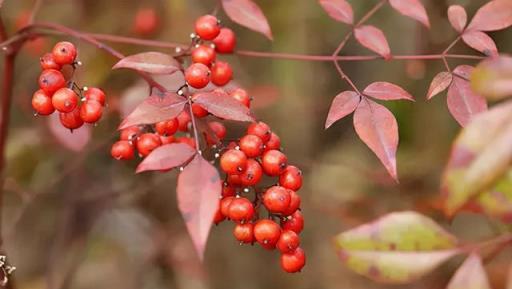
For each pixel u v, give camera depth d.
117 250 0.92
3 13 0.78
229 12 0.62
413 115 0.88
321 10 0.88
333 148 0.97
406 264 0.53
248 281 0.91
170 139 0.58
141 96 0.71
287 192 0.55
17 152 0.77
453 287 0.52
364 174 0.80
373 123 0.56
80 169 0.83
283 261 0.56
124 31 0.77
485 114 0.51
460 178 0.51
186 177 0.53
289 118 0.91
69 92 0.56
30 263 0.90
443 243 0.53
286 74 0.89
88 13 0.79
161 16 0.77
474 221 0.88
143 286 0.88
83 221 0.85
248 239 0.56
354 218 0.77
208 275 0.88
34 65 0.80
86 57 0.74
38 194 0.79
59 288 0.80
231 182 0.56
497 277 0.73
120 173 0.86
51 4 0.79
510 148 0.50
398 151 0.88
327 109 0.90
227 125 0.75
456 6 0.60
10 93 0.67
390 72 0.88
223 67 0.61
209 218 0.52
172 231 0.88
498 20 0.59
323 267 0.91
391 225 0.53
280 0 0.85
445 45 0.77
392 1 0.61
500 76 0.51
